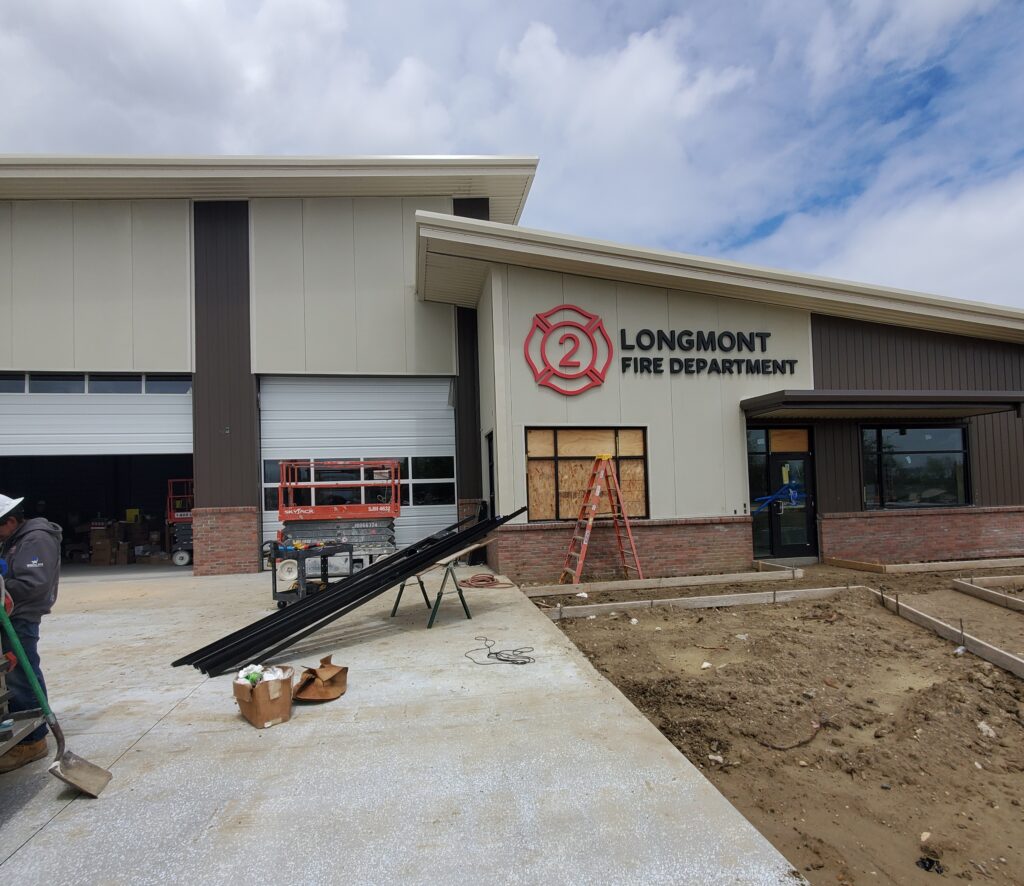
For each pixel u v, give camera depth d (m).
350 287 12.60
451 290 12.03
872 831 3.34
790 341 11.75
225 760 3.69
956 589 8.49
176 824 3.02
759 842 2.80
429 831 2.91
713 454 11.26
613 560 10.63
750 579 9.60
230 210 12.37
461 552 7.20
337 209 12.66
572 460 10.81
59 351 11.80
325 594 6.59
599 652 6.18
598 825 2.94
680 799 3.17
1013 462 12.71
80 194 11.84
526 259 10.43
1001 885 2.93
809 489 11.92
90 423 12.06
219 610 8.31
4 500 3.72
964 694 5.01
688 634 6.80
